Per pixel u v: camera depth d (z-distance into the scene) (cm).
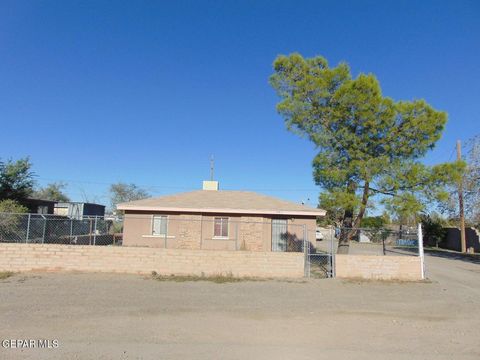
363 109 1816
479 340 819
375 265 1625
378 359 684
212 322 900
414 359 688
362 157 1833
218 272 1565
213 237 2364
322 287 1393
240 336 798
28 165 2848
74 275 1472
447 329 905
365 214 2109
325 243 4047
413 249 1744
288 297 1207
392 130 1845
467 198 3181
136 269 1555
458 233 3606
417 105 1841
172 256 1564
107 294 1163
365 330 876
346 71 1945
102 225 2514
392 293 1334
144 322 880
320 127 1942
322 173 1836
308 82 1939
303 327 882
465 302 1222
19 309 959
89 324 850
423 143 1828
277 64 1998
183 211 2348
